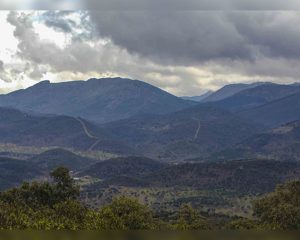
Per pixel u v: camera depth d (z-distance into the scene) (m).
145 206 80.44
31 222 55.06
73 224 60.75
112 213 65.50
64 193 93.31
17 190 88.81
